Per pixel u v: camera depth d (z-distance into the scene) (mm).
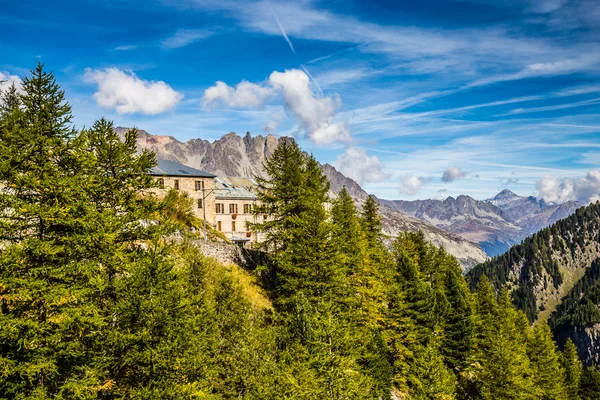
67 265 16250
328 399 23938
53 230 16688
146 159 23406
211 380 20484
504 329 68562
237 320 22812
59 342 15312
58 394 14625
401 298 48219
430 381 38688
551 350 72438
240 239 79688
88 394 15281
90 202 19219
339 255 36719
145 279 18266
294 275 38156
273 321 31969
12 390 13445
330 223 38094
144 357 16844
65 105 18969
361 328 39094
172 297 18438
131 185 22609
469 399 52719
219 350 21812
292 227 40500
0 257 14258
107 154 21750
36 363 14281
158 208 23328
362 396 26812
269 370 22188
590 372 81938
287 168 41406
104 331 17266
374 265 49281
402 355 45812
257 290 41344
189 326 18703
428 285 60875
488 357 54094
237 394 20844
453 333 57812
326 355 25922
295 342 27234
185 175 67875
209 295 24297
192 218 57812
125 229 21859
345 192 52438
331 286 35625
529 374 58625
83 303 16656
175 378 17922
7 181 16078
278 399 21234
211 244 43375
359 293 42844
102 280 17797
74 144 17984
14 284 14242
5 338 13750
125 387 17500
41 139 16453
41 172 16750
